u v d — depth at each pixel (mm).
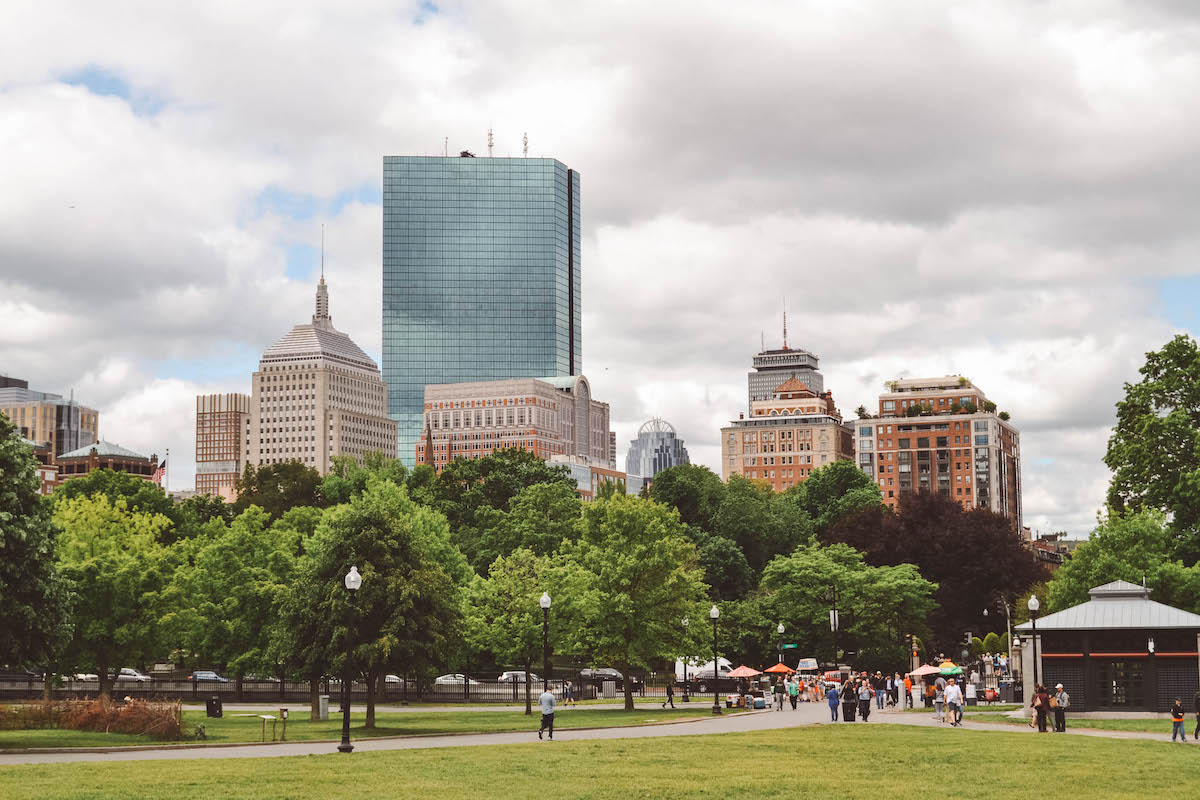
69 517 101188
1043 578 148500
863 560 137750
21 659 56125
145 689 94812
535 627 93500
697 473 170375
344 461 167750
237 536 92438
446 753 45406
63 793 32969
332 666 61750
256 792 33750
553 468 171250
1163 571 85062
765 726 62750
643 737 54094
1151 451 92812
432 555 107438
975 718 66375
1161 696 64875
